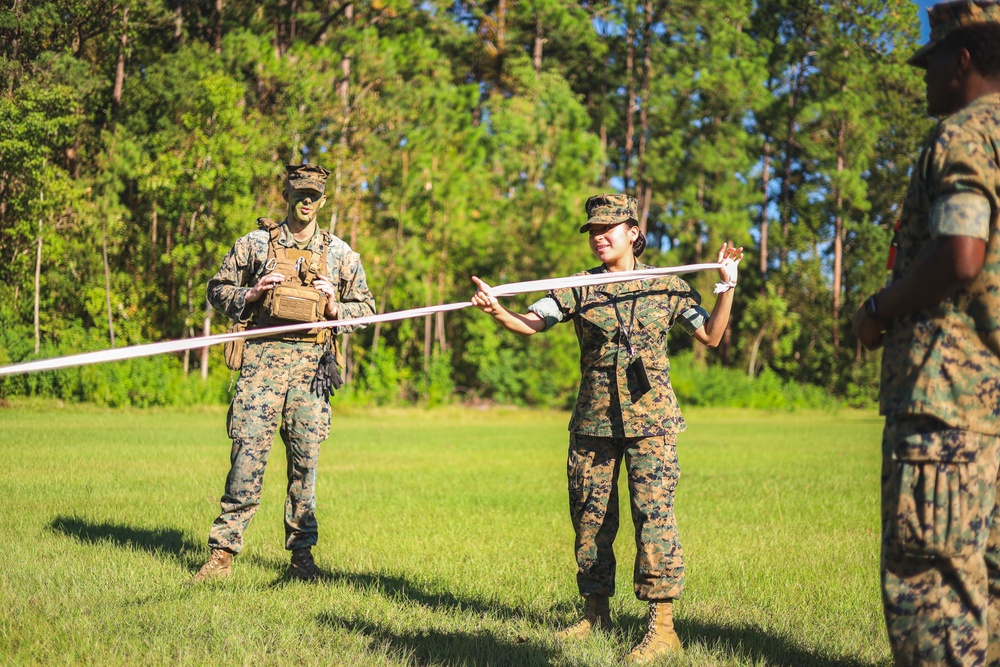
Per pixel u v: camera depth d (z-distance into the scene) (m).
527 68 47.47
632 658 3.76
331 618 4.29
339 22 38.91
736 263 4.30
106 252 29.62
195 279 29.70
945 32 2.80
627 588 5.25
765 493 10.08
